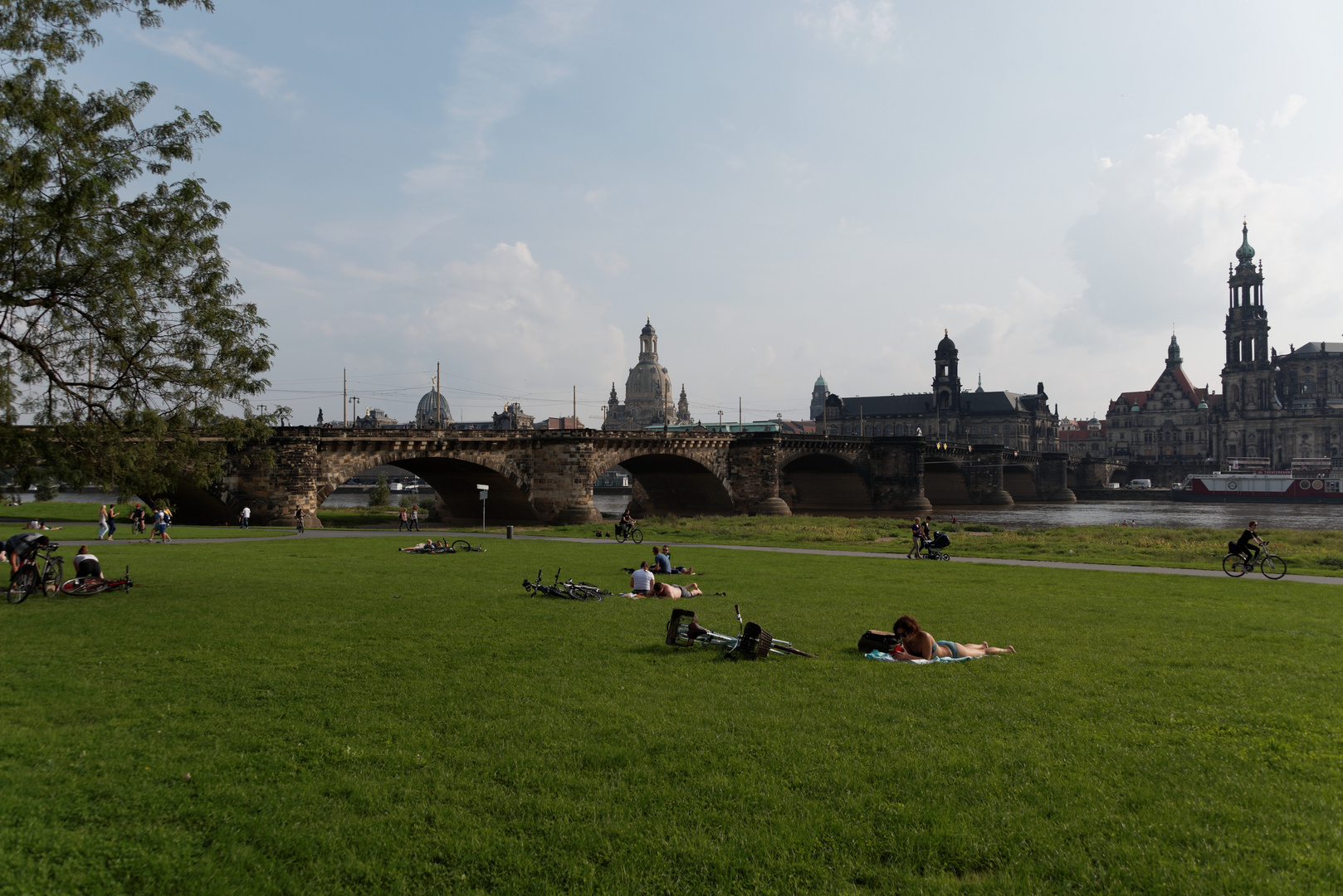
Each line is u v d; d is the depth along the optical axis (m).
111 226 24.89
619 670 16.78
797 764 11.48
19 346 23.91
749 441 122.31
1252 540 37.47
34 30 23.22
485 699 14.58
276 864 8.92
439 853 9.13
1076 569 39.75
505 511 99.12
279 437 73.56
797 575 36.09
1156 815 9.88
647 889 8.47
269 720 13.35
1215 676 16.28
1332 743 12.16
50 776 10.86
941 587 31.67
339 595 27.53
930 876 8.66
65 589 27.03
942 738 12.52
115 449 25.53
